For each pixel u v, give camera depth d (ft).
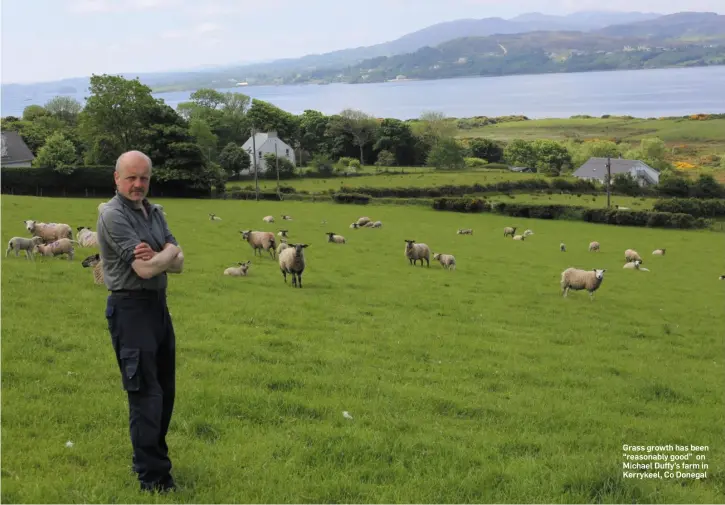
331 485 27.07
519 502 27.25
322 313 71.46
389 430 34.91
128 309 23.25
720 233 238.89
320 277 100.73
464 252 157.07
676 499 29.04
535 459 32.81
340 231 178.91
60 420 32.04
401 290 94.89
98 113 309.22
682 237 222.48
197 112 539.70
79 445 28.86
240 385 40.55
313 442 31.81
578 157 565.94
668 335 80.79
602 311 93.45
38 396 35.19
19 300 59.88
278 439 31.65
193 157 299.38
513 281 116.16
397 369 51.24
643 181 410.31
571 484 29.27
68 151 291.58
